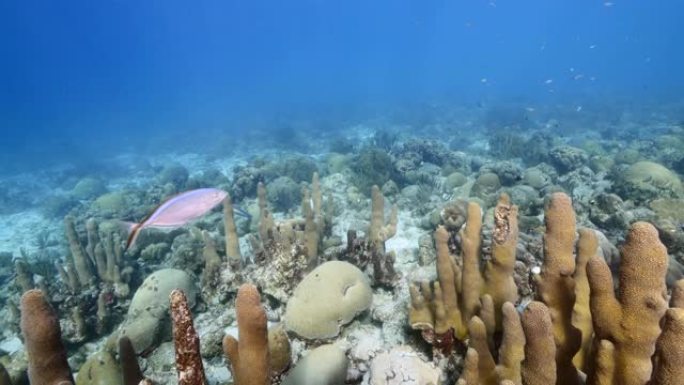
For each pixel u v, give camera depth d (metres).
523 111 29.94
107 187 20.66
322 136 29.16
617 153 15.20
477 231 3.50
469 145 21.27
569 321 2.60
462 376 2.77
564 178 11.59
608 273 2.08
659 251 1.90
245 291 2.37
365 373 4.10
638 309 1.96
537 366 2.19
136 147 34.56
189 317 2.20
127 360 3.42
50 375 2.46
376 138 21.89
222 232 9.66
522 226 7.35
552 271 2.71
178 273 6.22
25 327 2.38
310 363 4.18
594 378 2.18
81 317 5.99
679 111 30.00
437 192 11.54
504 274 3.38
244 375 2.44
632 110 32.12
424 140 16.02
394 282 5.75
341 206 10.74
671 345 1.65
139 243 8.82
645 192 8.42
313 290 4.89
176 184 16.39
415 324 4.02
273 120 39.78
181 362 2.19
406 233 8.50
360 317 5.19
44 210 16.66
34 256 10.73
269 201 11.94
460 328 3.72
